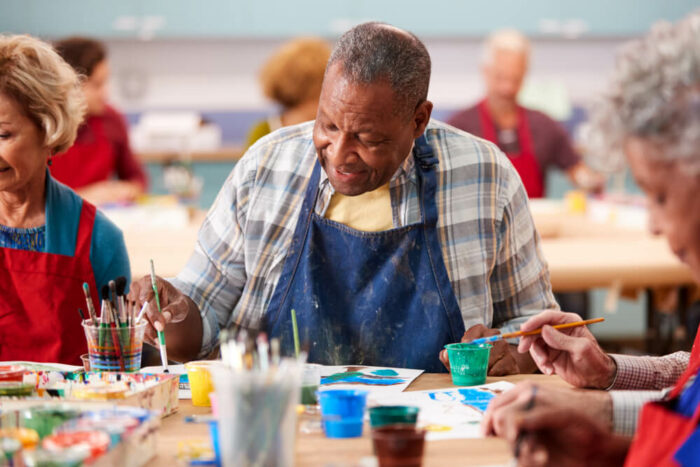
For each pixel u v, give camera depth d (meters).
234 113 7.56
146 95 7.50
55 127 2.01
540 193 5.16
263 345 1.18
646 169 1.03
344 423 1.36
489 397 1.59
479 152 1.97
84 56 4.60
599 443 1.08
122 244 2.16
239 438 1.10
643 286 3.15
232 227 2.00
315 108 3.62
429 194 1.92
